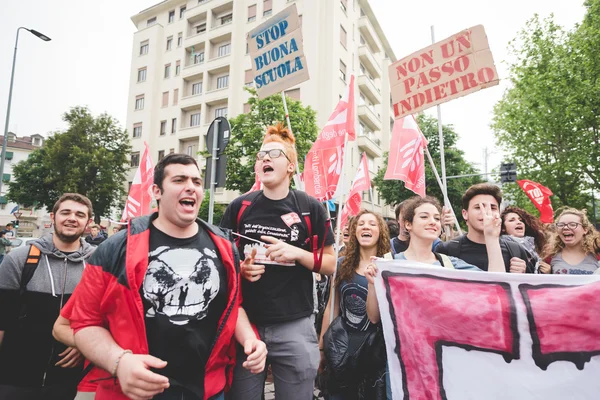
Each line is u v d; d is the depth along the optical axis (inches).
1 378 92.0
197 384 65.9
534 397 79.2
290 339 88.6
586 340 79.0
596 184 605.9
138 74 1211.2
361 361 100.3
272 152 95.5
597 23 585.6
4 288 94.2
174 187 68.4
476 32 142.8
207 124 1043.3
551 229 182.4
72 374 96.3
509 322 84.0
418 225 101.6
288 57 149.9
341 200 152.8
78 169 973.8
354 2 1029.2
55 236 102.6
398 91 162.6
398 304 94.3
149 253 66.7
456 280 90.4
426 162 854.5
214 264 71.6
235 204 100.0
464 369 85.5
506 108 708.0
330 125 190.5
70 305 67.6
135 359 56.6
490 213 104.5
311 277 96.2
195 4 1135.6
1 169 677.3
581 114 585.3
